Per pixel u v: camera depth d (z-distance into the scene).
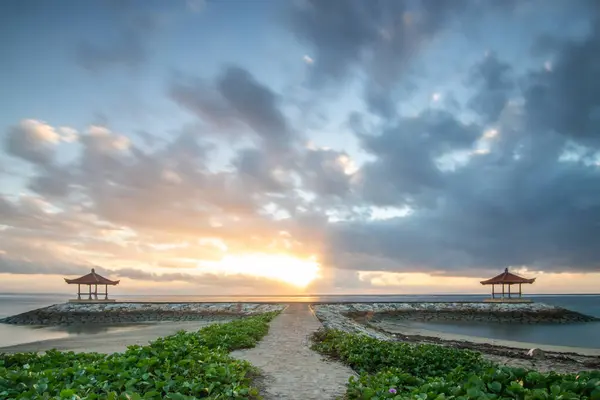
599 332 41.34
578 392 7.21
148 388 8.31
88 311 56.28
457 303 64.12
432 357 12.72
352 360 13.36
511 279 63.78
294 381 11.17
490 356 20.86
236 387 8.64
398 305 63.31
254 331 20.80
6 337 34.56
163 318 53.59
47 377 8.71
